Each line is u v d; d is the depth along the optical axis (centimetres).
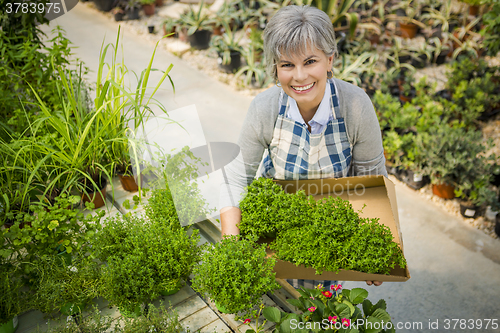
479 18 621
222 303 136
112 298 141
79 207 214
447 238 338
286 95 153
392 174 412
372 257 136
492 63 587
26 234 161
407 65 582
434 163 373
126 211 213
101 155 225
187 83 599
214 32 764
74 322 142
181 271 149
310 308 137
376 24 718
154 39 754
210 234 188
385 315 141
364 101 152
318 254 135
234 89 591
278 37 129
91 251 162
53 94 283
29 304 146
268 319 136
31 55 285
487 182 353
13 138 222
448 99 498
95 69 607
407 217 362
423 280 303
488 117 475
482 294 289
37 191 214
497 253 323
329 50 133
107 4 873
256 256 138
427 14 715
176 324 139
